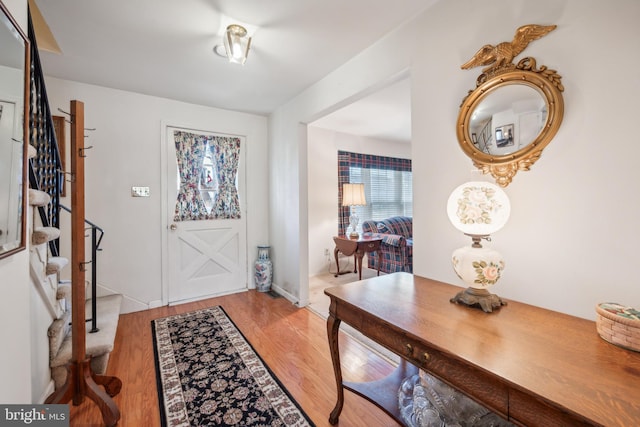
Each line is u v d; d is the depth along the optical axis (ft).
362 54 6.82
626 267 3.20
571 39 3.55
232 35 5.86
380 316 3.48
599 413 1.87
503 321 3.30
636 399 1.98
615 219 3.27
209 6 5.21
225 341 7.29
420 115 5.42
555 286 3.75
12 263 3.23
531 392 2.10
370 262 14.80
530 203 3.96
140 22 5.66
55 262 5.26
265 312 9.26
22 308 3.46
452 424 3.74
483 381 2.52
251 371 6.00
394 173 17.39
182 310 9.43
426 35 5.30
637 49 3.11
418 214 5.49
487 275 3.53
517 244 4.11
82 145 4.69
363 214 16.12
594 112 3.39
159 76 8.07
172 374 5.88
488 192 3.69
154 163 9.61
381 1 5.14
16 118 3.27
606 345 2.72
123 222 9.11
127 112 9.14
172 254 9.98
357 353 6.76
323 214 14.48
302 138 9.80
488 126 4.34
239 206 11.43
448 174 4.96
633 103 3.14
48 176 5.69
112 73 7.87
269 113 11.59
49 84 8.04
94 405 5.00
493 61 4.27
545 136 3.74
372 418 4.74
